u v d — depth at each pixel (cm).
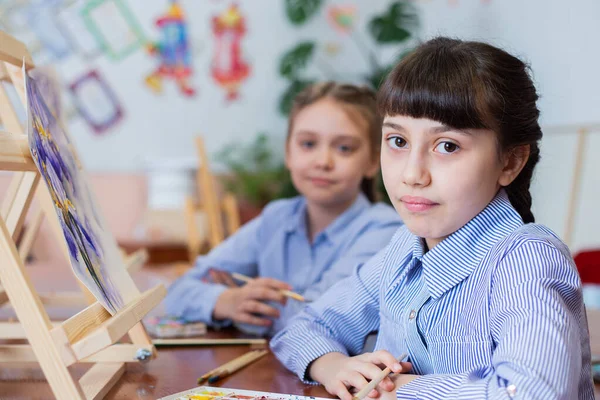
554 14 321
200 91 371
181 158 366
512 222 65
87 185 81
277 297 102
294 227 122
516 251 60
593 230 306
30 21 350
